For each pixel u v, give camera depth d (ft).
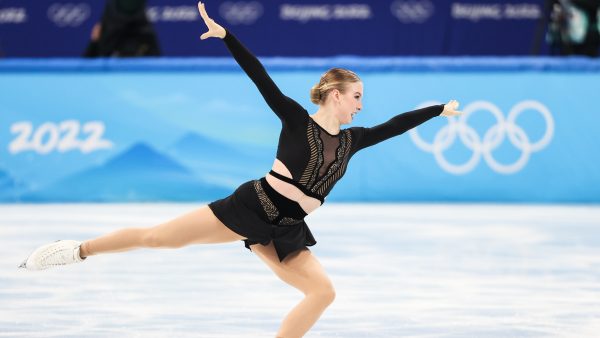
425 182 114.93
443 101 115.14
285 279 45.09
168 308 54.65
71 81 116.37
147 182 114.83
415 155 115.34
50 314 52.60
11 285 62.08
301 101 114.62
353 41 149.69
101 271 68.54
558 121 115.65
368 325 50.21
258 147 114.32
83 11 150.41
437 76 115.55
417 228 92.99
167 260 74.38
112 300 57.00
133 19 133.08
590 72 116.16
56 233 87.30
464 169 114.93
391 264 71.92
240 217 43.75
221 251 79.66
